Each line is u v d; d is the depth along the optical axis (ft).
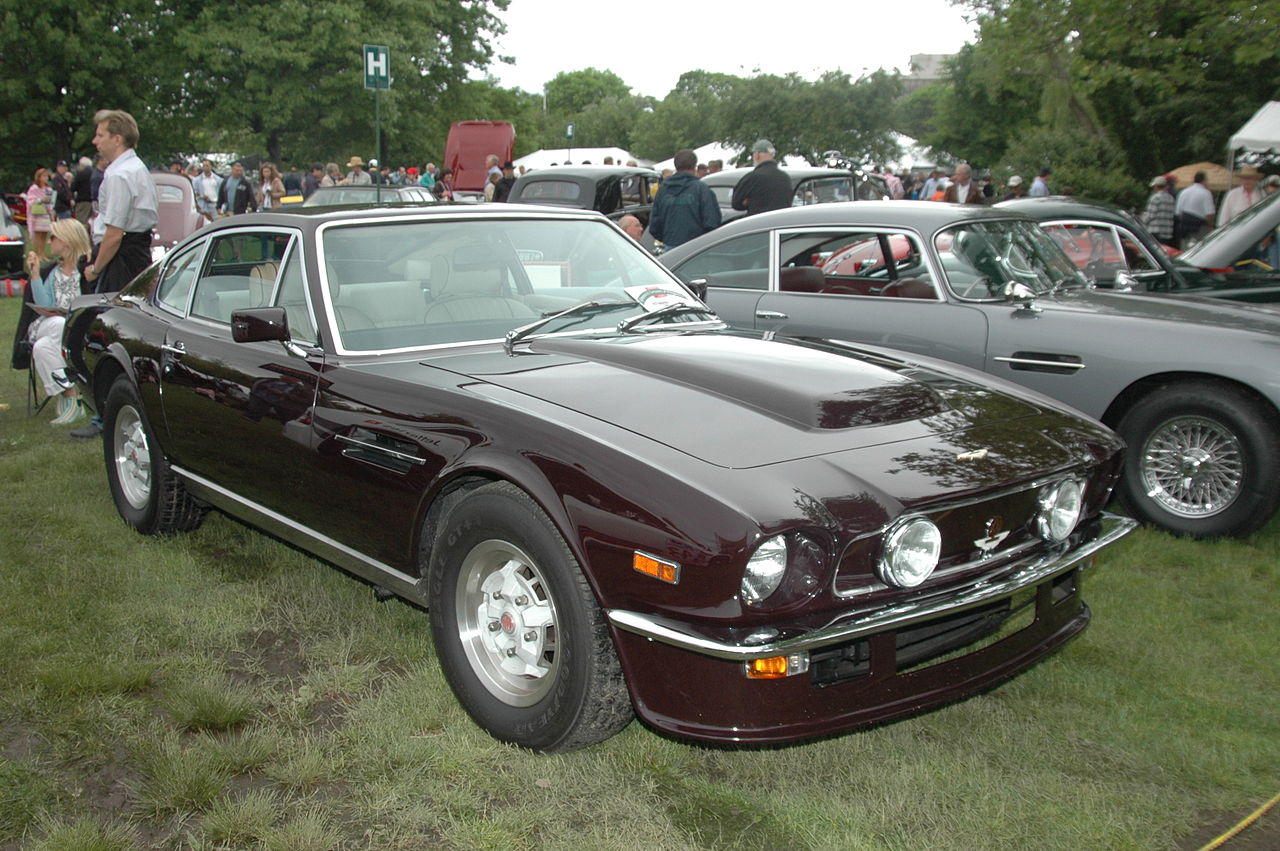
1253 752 9.59
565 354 11.36
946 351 17.10
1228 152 59.36
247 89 110.83
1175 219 48.39
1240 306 16.74
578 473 8.64
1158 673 11.27
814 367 10.85
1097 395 15.84
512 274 13.17
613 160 111.14
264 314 11.28
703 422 9.27
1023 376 16.47
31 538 15.44
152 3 111.04
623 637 8.51
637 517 8.22
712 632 7.99
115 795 9.05
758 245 19.81
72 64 106.11
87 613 12.67
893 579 8.27
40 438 21.62
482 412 9.68
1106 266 20.16
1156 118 70.28
